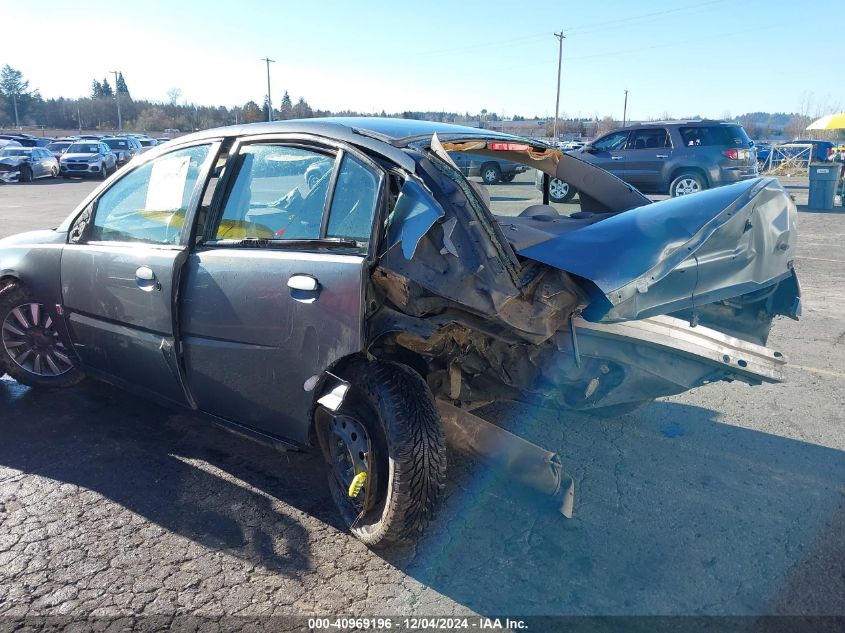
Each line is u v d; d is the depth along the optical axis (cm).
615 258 306
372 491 316
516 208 1292
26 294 468
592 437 437
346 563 313
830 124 2459
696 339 349
